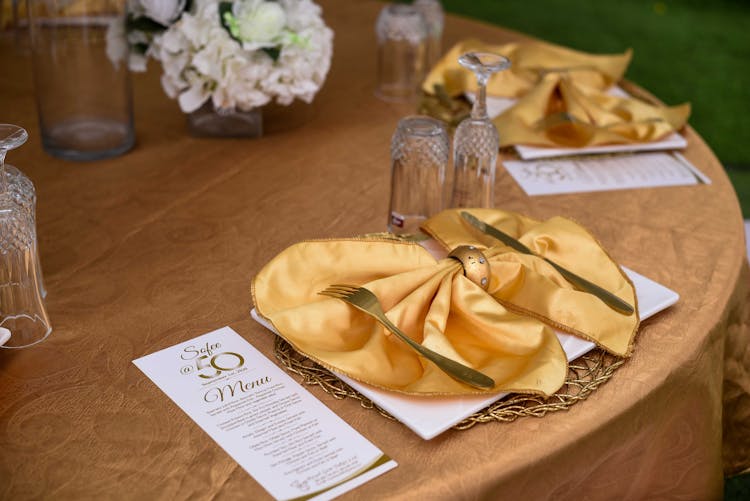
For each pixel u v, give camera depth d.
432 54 1.90
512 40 2.06
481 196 1.30
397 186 1.28
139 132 1.63
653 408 0.98
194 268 1.20
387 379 0.92
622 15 5.67
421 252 1.05
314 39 1.53
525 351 0.96
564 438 0.89
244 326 1.07
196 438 0.88
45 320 1.04
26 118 1.67
